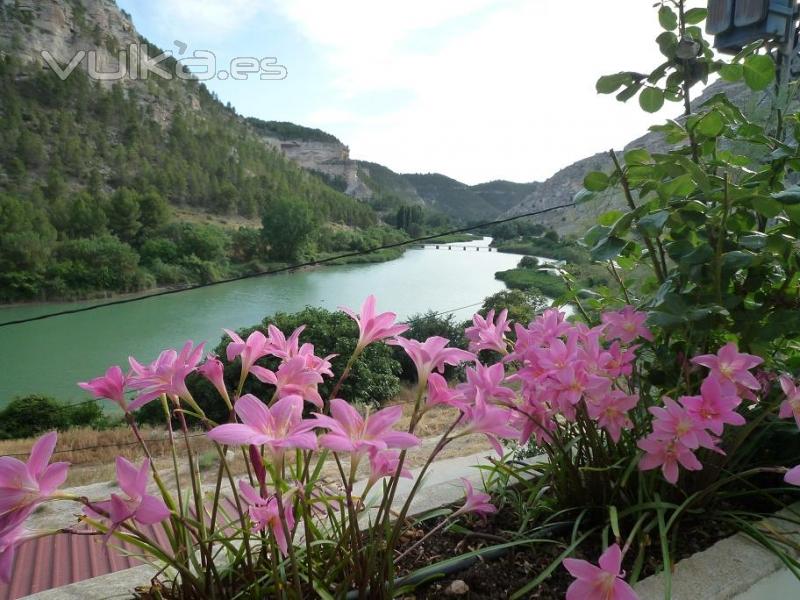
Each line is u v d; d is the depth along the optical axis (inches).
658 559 55.2
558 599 49.3
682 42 76.9
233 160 4746.6
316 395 42.3
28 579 153.8
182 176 3811.5
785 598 53.4
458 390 46.8
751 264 63.3
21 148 3312.0
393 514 66.1
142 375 42.2
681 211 65.4
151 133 4345.5
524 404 59.7
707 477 60.2
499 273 2011.6
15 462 30.8
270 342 46.6
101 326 1561.3
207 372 42.4
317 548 49.0
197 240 2544.3
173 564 39.1
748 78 75.9
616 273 88.8
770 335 64.2
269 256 2876.5
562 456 64.1
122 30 5556.1
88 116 4114.2
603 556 37.9
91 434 717.3
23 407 795.4
